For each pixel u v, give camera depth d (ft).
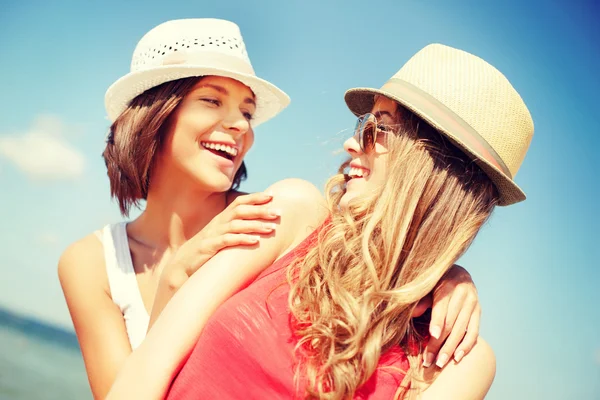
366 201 5.85
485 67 5.90
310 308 5.38
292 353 5.21
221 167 8.98
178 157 8.93
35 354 75.82
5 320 88.48
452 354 5.59
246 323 5.34
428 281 5.50
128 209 9.88
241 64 9.21
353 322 5.16
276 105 10.03
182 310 5.57
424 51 6.12
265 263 5.92
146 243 9.52
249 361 5.22
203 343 5.38
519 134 5.95
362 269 5.51
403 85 5.91
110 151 9.57
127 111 9.17
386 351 5.49
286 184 6.38
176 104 8.81
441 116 5.67
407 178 5.65
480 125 5.72
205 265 5.88
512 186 5.82
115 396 5.34
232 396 5.18
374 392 5.23
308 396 5.05
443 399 5.31
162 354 5.40
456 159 5.79
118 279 9.12
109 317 8.99
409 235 5.73
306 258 5.73
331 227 5.96
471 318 5.76
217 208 9.70
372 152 6.00
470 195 5.82
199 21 9.27
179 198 9.26
